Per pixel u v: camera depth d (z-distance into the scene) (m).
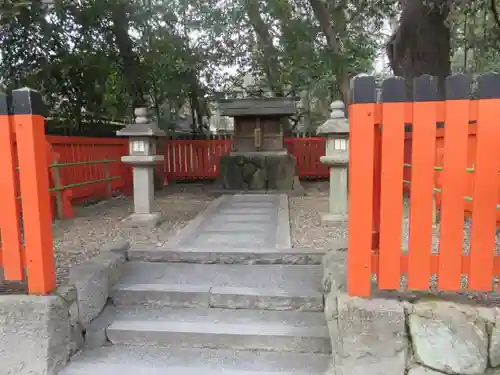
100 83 7.81
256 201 6.72
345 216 4.86
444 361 2.08
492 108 1.95
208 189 8.95
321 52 7.86
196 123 12.92
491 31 8.12
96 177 7.02
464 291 2.37
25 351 2.35
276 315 2.93
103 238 4.28
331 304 2.47
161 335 2.75
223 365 2.51
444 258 2.07
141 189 4.96
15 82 7.05
